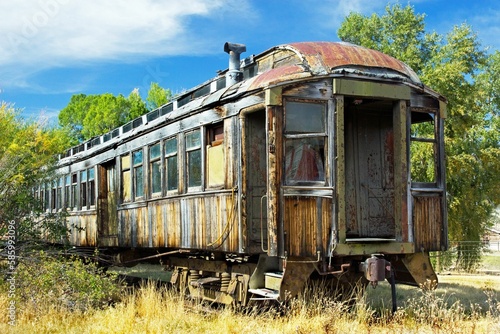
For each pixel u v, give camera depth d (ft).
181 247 32.32
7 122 34.65
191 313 26.78
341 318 24.52
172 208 33.55
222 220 28.14
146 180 37.52
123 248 44.86
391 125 29.25
